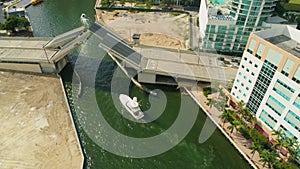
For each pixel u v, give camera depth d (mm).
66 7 185500
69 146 80312
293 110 66938
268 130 78375
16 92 101500
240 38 118875
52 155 77188
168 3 183000
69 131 85375
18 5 182000
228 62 116250
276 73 68812
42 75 112375
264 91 75188
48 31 149750
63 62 117625
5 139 81312
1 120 88000
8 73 112750
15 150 78062
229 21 114312
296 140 69250
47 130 85250
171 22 161875
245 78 81500
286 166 67500
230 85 100625
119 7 180375
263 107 77438
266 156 68250
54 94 101312
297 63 61750
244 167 75938
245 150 78125
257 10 107625
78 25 158250
